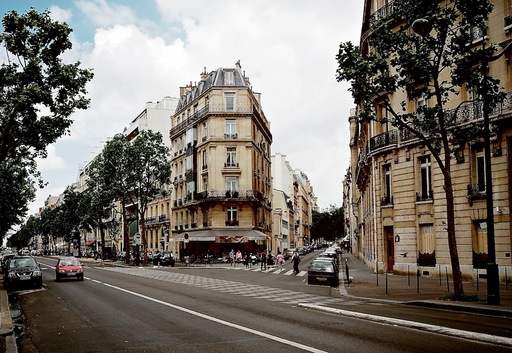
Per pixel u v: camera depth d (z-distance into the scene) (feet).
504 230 74.54
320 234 456.86
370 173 126.21
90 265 179.32
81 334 36.81
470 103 79.92
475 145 80.48
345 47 54.60
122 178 179.01
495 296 47.42
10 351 30.37
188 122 201.16
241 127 182.91
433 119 54.85
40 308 53.72
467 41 52.54
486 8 50.47
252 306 51.83
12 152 80.53
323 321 40.50
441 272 85.66
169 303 54.80
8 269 80.12
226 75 187.32
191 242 196.54
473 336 32.32
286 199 313.73
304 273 119.75
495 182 76.18
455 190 83.41
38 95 68.13
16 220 139.13
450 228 53.26
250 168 181.88
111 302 56.80
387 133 100.48
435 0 52.21
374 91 56.08
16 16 69.36
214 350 29.76
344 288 73.92
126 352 30.04
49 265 173.99
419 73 52.90
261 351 29.14
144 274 115.65
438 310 47.52
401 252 96.22
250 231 178.50
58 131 76.79
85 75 73.97
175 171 218.79
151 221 246.06
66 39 71.97
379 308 49.32
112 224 243.81
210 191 178.60
